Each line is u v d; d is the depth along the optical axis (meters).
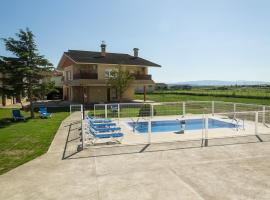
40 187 6.56
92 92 36.12
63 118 20.14
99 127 12.94
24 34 20.00
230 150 9.90
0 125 16.80
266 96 40.69
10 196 6.07
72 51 39.62
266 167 7.92
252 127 15.08
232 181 6.83
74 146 10.65
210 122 18.83
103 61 34.94
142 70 38.31
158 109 25.53
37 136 12.88
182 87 99.62
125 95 38.66
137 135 12.93
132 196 5.99
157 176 7.23
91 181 6.91
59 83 53.69
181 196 5.96
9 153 9.74
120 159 8.82
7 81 19.95
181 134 13.14
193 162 8.45
